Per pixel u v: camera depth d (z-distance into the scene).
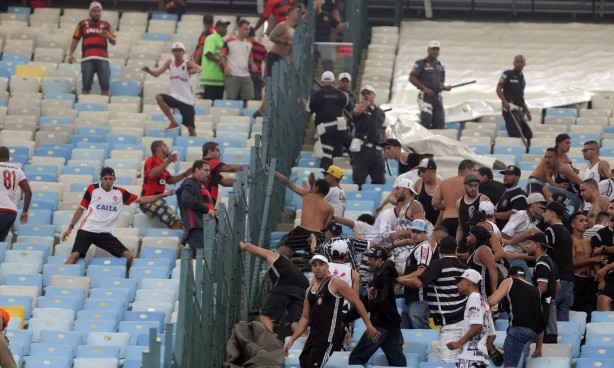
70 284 58.47
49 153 74.94
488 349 47.84
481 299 47.41
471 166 58.06
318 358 48.03
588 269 55.66
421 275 49.19
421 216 56.66
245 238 58.22
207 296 49.81
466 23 96.31
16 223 66.81
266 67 81.88
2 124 80.19
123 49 92.88
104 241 61.47
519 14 101.00
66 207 68.00
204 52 85.12
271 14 89.75
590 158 63.97
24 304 56.16
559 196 61.34
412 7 101.69
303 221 58.81
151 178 65.19
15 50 92.62
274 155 66.56
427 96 79.25
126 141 76.94
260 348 51.53
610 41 93.38
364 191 67.81
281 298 52.75
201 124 79.50
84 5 106.19
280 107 69.06
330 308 48.22
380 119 70.81
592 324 52.47
